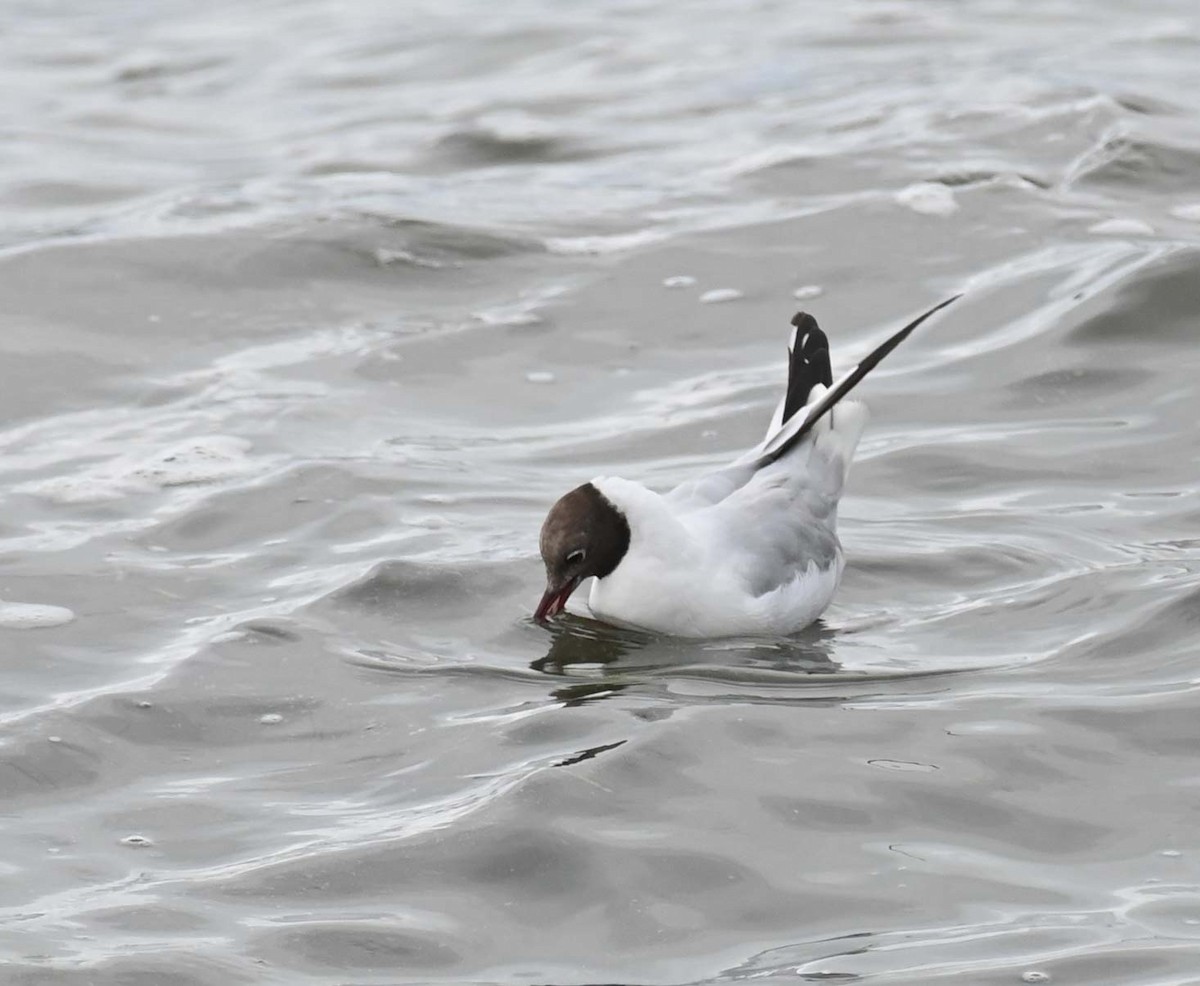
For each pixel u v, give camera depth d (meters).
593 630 11.40
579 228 19.02
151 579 12.05
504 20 28.31
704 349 16.20
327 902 8.27
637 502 11.34
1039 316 16.17
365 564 12.16
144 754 9.82
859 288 17.23
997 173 19.52
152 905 8.25
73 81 26.33
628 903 8.20
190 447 14.23
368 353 16.22
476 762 9.53
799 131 21.69
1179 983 7.47
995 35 25.69
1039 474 13.41
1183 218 18.30
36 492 13.49
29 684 10.60
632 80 24.66
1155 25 25.81
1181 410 14.34
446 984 7.64
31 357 16.16
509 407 15.12
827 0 28.45
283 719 10.19
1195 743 9.51
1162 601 11.14
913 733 9.70
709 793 9.09
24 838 8.94
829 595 11.59
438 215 19.28
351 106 24.30
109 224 19.38
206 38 28.52
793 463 12.05
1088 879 8.35
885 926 7.99
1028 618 11.23
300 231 18.83
